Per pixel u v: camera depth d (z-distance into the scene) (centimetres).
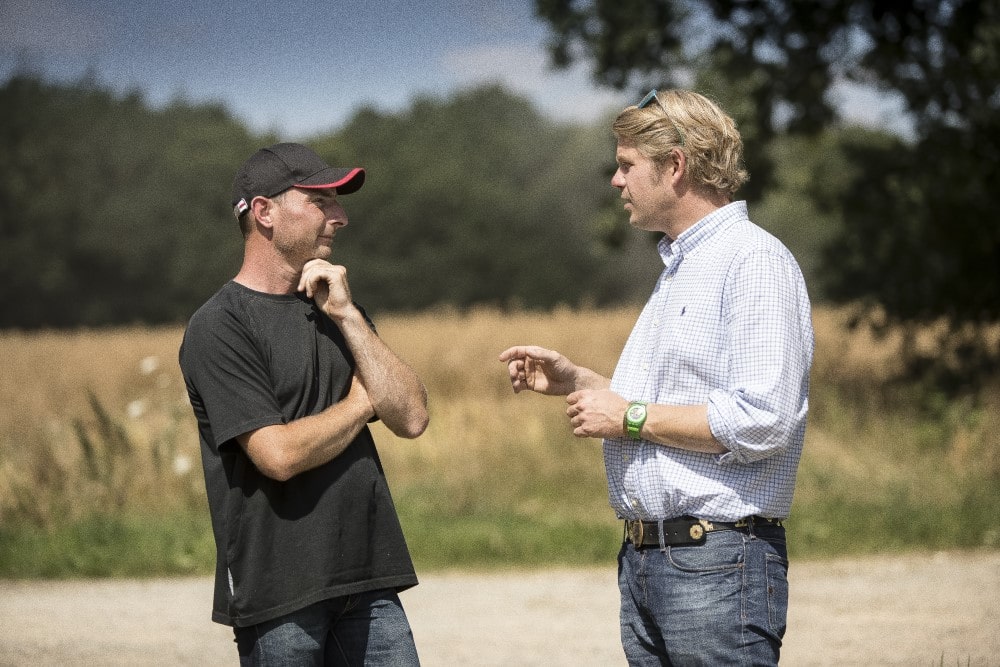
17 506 1272
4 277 9606
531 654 833
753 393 406
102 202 10075
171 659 829
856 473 1416
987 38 1922
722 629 418
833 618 906
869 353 2412
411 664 452
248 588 429
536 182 12238
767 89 1972
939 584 1014
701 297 431
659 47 1972
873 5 1908
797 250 7650
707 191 444
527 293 10194
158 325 10025
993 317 2009
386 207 10438
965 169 2003
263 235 450
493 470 1502
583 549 1186
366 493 446
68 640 880
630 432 424
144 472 1366
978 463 1431
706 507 421
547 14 1983
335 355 454
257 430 424
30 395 2556
